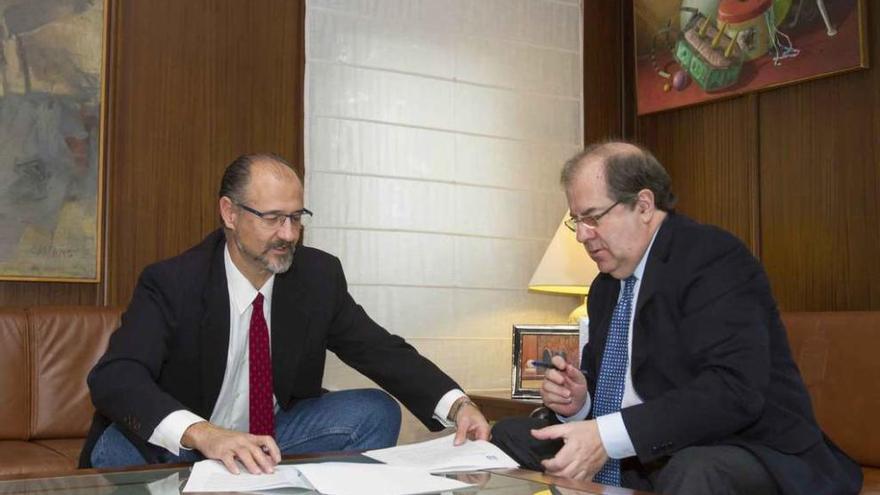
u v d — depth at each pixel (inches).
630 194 80.0
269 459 68.7
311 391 96.3
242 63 147.0
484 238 166.9
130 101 138.4
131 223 137.6
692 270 77.7
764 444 74.7
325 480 62.4
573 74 177.9
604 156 81.4
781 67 150.6
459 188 164.9
